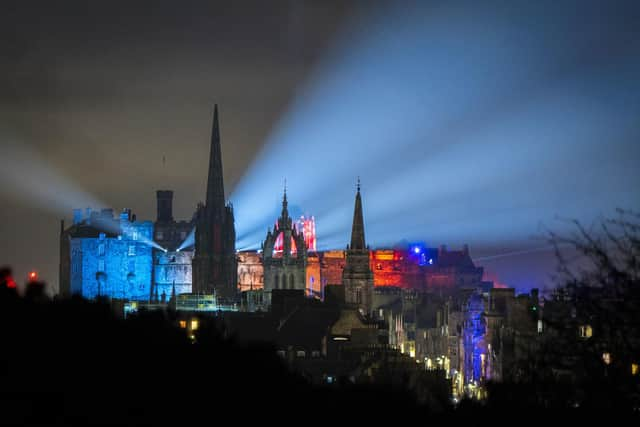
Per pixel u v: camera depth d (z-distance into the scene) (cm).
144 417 9312
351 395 10800
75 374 9150
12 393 8762
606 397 10106
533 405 10888
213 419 9781
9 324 9331
